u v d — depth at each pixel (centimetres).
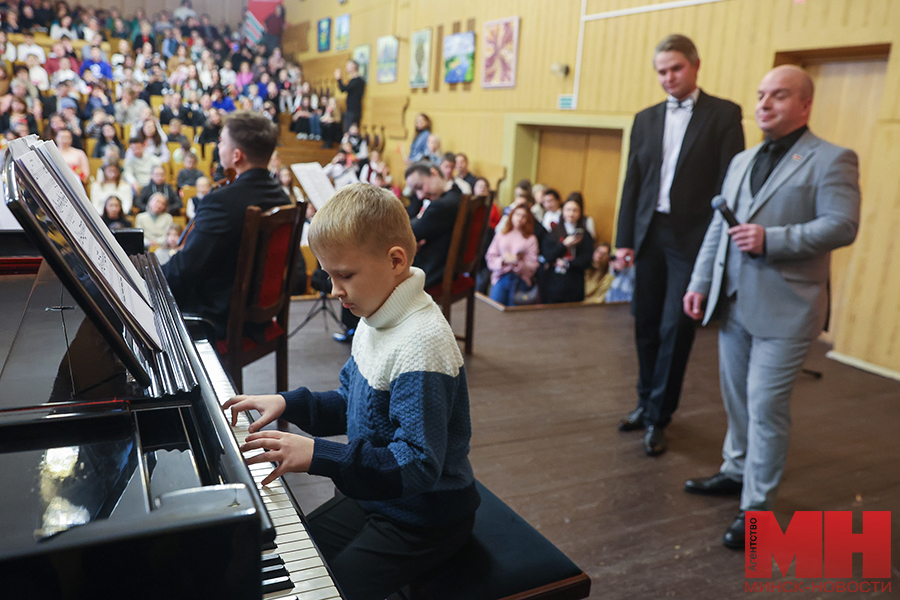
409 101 877
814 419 288
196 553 59
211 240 211
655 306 258
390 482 92
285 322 241
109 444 77
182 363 96
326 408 117
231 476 69
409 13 862
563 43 603
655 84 514
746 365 209
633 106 536
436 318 101
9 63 930
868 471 241
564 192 658
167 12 1409
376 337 103
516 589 109
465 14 742
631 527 201
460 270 326
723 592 173
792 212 188
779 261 188
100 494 67
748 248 185
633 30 528
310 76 1224
